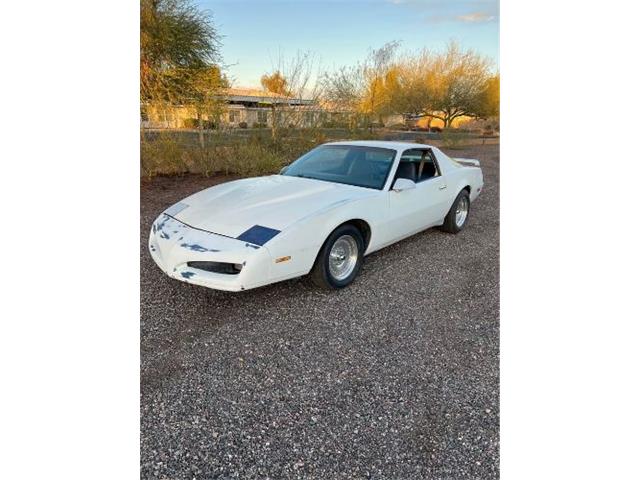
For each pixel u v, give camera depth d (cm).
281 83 1039
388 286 375
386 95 2164
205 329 293
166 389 232
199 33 1095
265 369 252
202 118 962
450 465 191
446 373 255
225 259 290
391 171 416
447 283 385
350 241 366
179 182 812
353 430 209
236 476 183
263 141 1007
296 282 375
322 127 1104
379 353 273
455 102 2891
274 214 326
